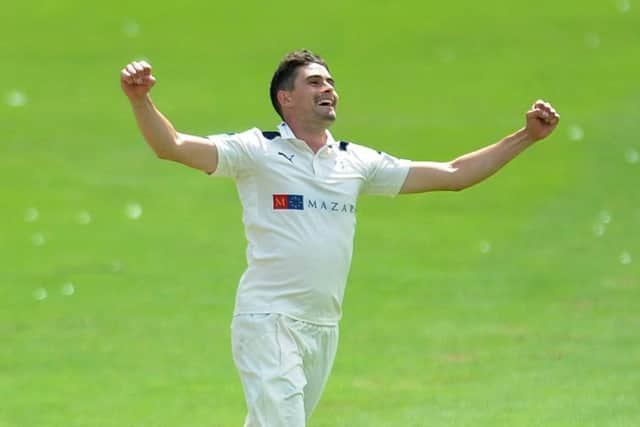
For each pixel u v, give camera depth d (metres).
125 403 35.25
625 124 76.56
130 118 80.19
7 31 98.50
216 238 58.38
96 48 94.81
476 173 23.84
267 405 21.73
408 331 43.62
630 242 56.25
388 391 36.06
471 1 105.25
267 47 95.00
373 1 105.69
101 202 64.56
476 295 48.66
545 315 45.50
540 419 32.12
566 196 64.31
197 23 100.50
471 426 31.70
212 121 78.31
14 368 39.47
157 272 52.81
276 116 79.56
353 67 90.31
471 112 80.38
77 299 48.69
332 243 22.39
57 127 78.06
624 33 96.88
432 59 92.12
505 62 91.00
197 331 44.22
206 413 34.09
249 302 22.38
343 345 41.91
